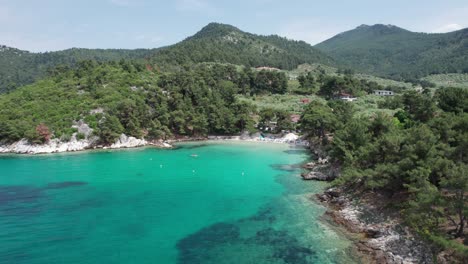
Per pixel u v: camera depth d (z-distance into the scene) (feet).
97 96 497.46
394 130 240.94
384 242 146.61
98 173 299.58
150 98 507.30
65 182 267.80
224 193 236.84
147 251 148.25
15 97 500.33
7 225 177.58
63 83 543.80
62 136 418.10
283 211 196.95
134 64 644.69
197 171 306.76
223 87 588.91
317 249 147.13
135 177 285.23
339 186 226.79
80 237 162.81
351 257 138.92
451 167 157.99
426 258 128.47
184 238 161.58
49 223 180.45
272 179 273.54
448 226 139.13
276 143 465.47
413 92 383.86
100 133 431.43
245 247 150.92
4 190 244.01
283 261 137.28
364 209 183.73
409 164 170.71
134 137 451.94
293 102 651.66
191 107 515.09
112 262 138.62
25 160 357.61
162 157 374.43
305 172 294.66
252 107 545.85
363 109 520.01
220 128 506.48
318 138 407.44
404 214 160.97
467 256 117.80
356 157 225.97
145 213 196.75
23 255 144.25
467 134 170.91
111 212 198.49
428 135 176.96
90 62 627.05
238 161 350.23
